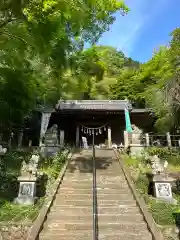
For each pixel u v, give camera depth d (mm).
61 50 8859
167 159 13805
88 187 9258
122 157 14039
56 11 7297
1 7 6336
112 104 21891
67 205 7793
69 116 21641
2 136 16703
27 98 10906
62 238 6113
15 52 8320
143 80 25219
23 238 6254
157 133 19812
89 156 14547
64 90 13367
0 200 8031
